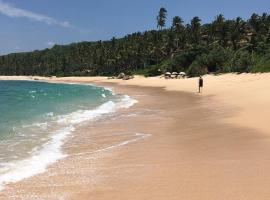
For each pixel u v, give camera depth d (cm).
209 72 8781
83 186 1208
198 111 2944
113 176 1305
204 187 1132
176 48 13700
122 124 2506
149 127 2333
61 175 1338
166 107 3438
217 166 1344
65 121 2706
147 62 14775
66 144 1894
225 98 3775
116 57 16525
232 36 11762
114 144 1859
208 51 10394
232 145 1659
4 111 3397
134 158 1546
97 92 6581
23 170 1411
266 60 6919
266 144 1639
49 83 14000
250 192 1070
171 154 1577
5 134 2170
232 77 6756
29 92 7075
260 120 2222
